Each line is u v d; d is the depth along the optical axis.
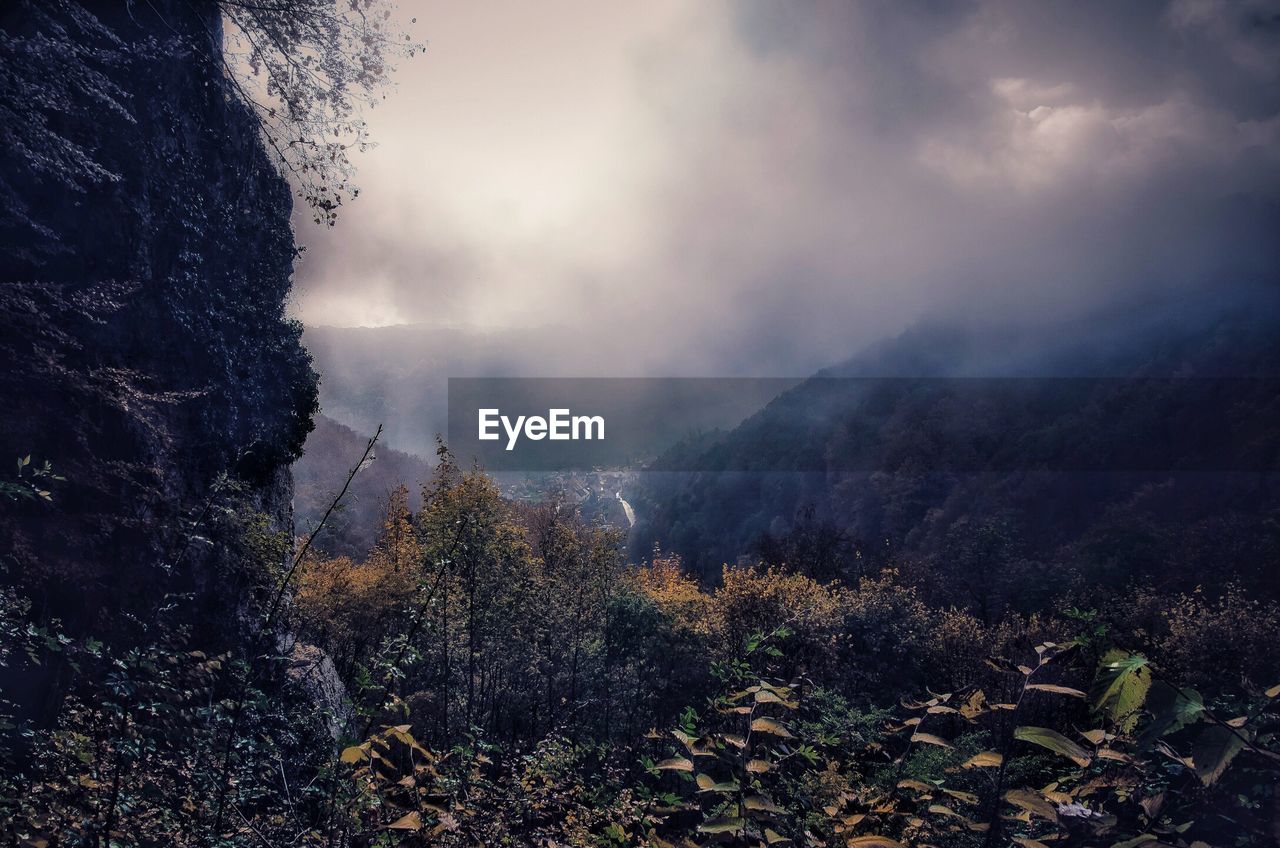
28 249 11.42
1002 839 2.03
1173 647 21.81
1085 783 1.80
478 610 25.11
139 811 4.38
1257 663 19.62
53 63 9.80
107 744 4.23
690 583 47.72
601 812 4.67
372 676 4.76
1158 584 59.59
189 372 15.55
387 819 3.36
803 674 3.11
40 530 10.74
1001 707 1.87
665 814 3.38
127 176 13.88
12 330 10.54
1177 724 1.34
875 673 29.72
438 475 25.88
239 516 8.88
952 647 31.98
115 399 11.92
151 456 13.34
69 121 12.70
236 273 17.91
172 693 4.51
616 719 30.92
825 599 37.31
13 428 10.65
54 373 10.92
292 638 13.57
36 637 5.00
